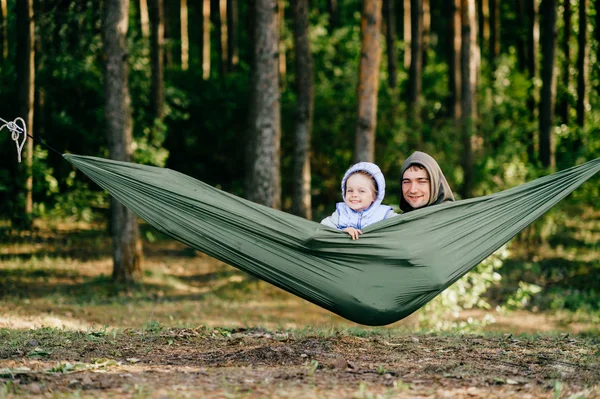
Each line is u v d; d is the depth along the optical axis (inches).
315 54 1165.7
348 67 1032.2
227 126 941.2
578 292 617.3
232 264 237.5
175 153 949.2
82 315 467.5
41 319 420.8
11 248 714.2
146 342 277.1
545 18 845.8
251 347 266.5
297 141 742.5
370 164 241.1
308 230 227.9
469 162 785.6
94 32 717.3
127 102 571.2
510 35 1262.3
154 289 589.3
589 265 713.6
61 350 256.4
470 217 234.4
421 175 241.0
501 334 338.6
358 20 1337.4
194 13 1478.8
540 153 852.6
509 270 695.7
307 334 303.3
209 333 296.7
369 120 595.5
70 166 818.8
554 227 816.3
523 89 959.0
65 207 786.8
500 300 604.1
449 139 793.6
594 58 958.4
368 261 229.8
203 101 936.9
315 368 224.1
